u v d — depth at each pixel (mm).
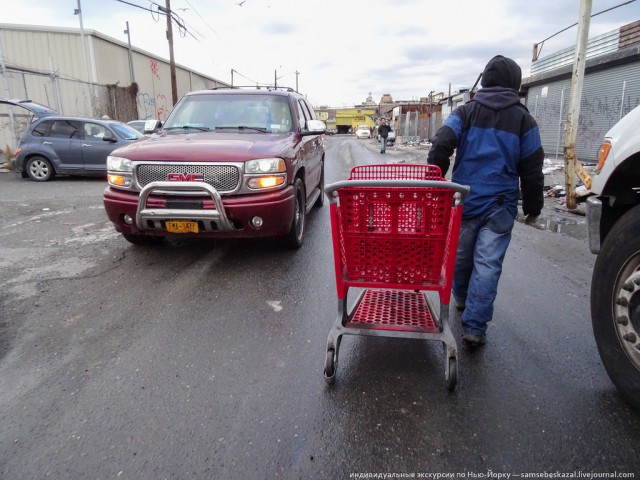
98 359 3020
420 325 2912
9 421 2404
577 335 3281
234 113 6070
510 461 2092
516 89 3037
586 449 2156
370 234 2656
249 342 3240
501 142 2883
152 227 4625
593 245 2572
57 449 2195
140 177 4637
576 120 7469
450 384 2584
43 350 3143
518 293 4082
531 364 2908
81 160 11891
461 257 3256
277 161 4715
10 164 14305
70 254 5316
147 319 3613
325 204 8766
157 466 2080
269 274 4648
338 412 2449
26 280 4469
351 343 3234
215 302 3941
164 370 2883
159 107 28000
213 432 2303
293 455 2139
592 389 2633
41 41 20188
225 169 4523
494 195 2938
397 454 2141
